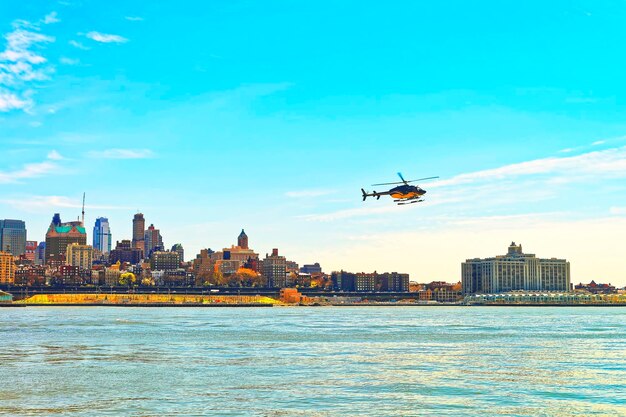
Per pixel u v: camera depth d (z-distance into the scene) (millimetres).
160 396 83688
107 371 105000
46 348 141125
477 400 81812
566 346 150875
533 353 134125
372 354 130625
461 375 101688
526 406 78312
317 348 143375
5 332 190875
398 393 85875
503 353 134000
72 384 92438
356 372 104438
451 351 138125
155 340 162750
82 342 156500
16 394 85125
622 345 154000
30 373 102938
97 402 80062
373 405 78500
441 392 86812
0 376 99688
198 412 74688
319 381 95312
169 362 116688
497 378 98750
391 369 107875
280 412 74688
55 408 76812
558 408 77375
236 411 75188
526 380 96812
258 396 83625
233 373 102875
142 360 119438
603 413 75000
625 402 80938
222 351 136000
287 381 95062
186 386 91000
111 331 196625
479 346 150250
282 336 178375
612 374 103562
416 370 106938
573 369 109125
